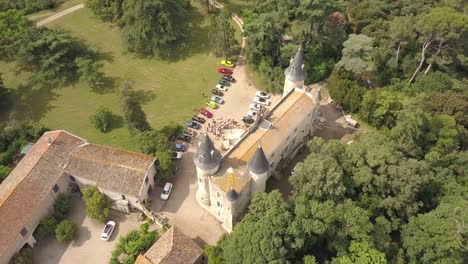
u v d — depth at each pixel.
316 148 73.88
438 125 84.50
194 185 79.88
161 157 76.19
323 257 66.69
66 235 69.31
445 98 89.38
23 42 101.12
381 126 91.38
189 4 127.69
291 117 78.06
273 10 109.56
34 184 70.69
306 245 64.00
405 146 78.69
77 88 102.38
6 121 92.31
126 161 75.06
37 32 104.56
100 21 123.25
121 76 106.25
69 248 70.44
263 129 75.25
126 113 82.38
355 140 81.75
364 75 105.00
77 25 121.69
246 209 73.00
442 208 65.50
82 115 95.94
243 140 73.50
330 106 97.75
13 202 67.44
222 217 72.75
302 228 60.75
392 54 104.88
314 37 102.31
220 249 65.31
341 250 62.19
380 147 72.88
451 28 92.38
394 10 118.62
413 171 68.06
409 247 65.62
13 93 100.94
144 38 106.50
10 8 124.06
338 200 67.00
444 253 62.03
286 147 80.50
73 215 75.00
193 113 95.69
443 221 62.75
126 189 71.69
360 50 96.38
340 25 114.56
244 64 108.81
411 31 97.12
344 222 62.81
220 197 68.12
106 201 72.81
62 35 104.25
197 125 91.31
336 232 63.06
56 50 102.94
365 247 60.09
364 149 73.38
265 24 98.62
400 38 99.31
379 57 103.12
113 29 120.62
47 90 101.94
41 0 126.88
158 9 104.94
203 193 72.88
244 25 111.56
